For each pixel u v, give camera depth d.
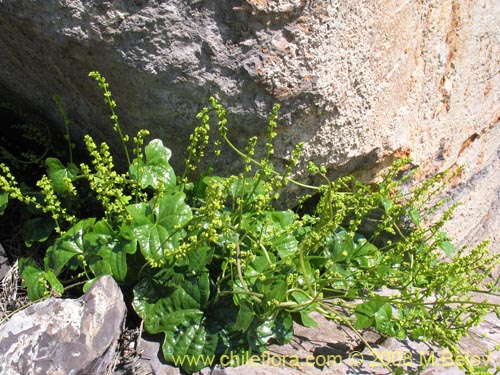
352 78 0.39
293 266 0.38
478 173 0.58
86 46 0.35
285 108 0.37
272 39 0.35
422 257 0.43
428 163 0.51
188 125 0.38
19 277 0.40
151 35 0.34
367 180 0.47
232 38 0.35
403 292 0.39
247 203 0.38
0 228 0.43
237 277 0.37
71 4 0.33
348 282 0.42
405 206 0.43
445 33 0.48
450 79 0.50
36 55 0.38
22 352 0.30
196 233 0.37
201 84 0.36
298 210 0.48
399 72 0.44
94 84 0.37
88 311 0.32
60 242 0.37
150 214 0.37
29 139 0.49
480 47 0.52
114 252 0.36
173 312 0.36
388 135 0.45
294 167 0.41
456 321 0.40
